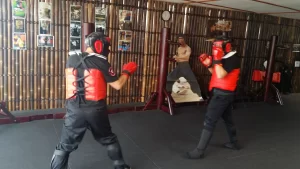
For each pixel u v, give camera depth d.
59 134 3.06
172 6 4.69
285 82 6.33
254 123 3.95
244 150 2.92
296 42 6.45
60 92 4.09
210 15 5.10
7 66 3.71
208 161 2.60
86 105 1.96
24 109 3.92
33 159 2.42
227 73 2.51
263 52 5.94
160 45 4.29
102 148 2.74
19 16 3.62
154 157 2.62
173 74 4.73
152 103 4.55
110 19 4.22
